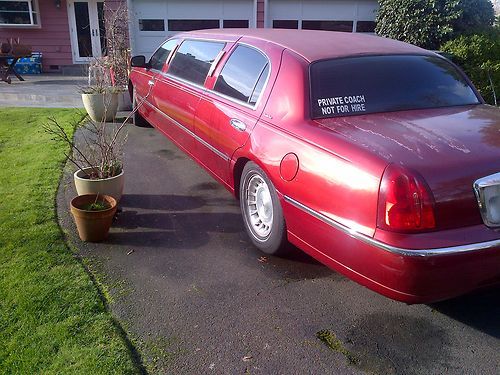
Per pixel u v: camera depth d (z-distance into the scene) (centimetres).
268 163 325
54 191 479
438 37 978
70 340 259
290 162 302
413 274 236
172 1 1312
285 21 1351
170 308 293
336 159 270
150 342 262
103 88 793
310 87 325
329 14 1343
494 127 295
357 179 254
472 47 896
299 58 346
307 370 245
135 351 255
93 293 304
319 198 279
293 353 256
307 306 298
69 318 278
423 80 357
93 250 364
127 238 386
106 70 953
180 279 327
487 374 242
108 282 321
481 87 864
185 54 537
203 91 451
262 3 1327
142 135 712
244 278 329
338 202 266
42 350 251
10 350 251
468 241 239
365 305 300
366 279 258
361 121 304
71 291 305
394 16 1039
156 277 329
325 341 267
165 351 256
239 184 395
